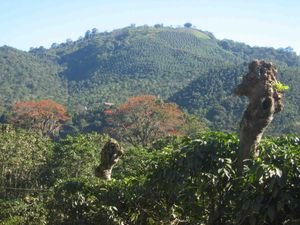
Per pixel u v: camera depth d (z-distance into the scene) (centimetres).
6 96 7556
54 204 854
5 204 1814
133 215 725
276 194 437
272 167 445
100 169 896
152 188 643
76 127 5291
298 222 443
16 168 2708
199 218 605
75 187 794
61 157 2564
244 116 520
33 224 1366
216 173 530
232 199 509
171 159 582
